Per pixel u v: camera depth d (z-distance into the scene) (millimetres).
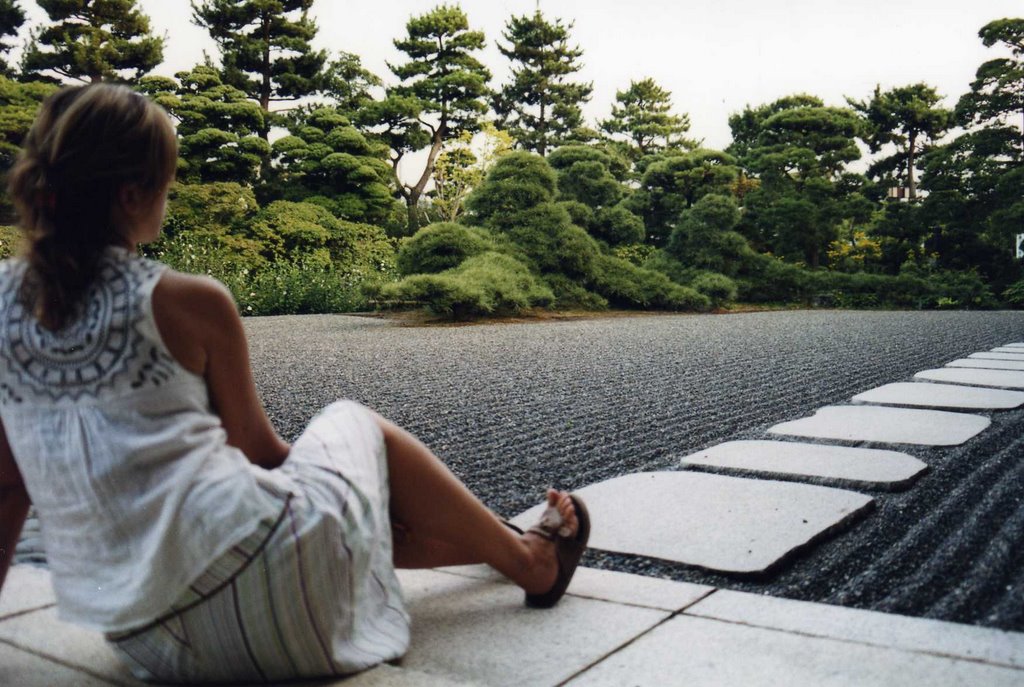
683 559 1700
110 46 16125
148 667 1141
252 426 1122
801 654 1252
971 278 17156
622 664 1237
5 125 13883
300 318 11023
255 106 17609
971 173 18359
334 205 18109
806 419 3297
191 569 1021
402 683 1132
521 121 29734
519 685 1177
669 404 3922
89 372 989
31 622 1440
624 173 20703
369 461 1193
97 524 1027
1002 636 1299
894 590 1538
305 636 1081
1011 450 2670
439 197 24047
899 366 5273
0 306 1023
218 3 19078
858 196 20359
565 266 11883
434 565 1413
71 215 1006
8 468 1173
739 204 22422
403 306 11617
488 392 4375
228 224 15852
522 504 2252
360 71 22375
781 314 12961
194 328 1016
